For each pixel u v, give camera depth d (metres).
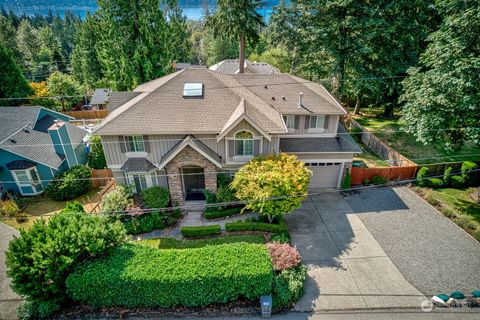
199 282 12.59
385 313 13.09
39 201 22.69
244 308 13.38
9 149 22.02
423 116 19.84
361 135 32.34
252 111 19.64
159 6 32.88
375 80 31.20
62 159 24.50
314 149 21.80
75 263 12.98
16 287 12.05
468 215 19.53
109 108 22.31
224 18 35.97
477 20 16.72
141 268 12.78
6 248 17.66
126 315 13.10
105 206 18.25
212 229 17.67
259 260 13.34
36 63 82.50
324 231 18.36
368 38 28.64
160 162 19.31
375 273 15.16
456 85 17.58
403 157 25.00
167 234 18.12
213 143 19.78
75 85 49.03
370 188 23.38
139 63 33.12
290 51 39.31
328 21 31.17
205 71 23.19
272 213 17.02
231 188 18.30
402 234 18.02
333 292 14.09
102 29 33.00
